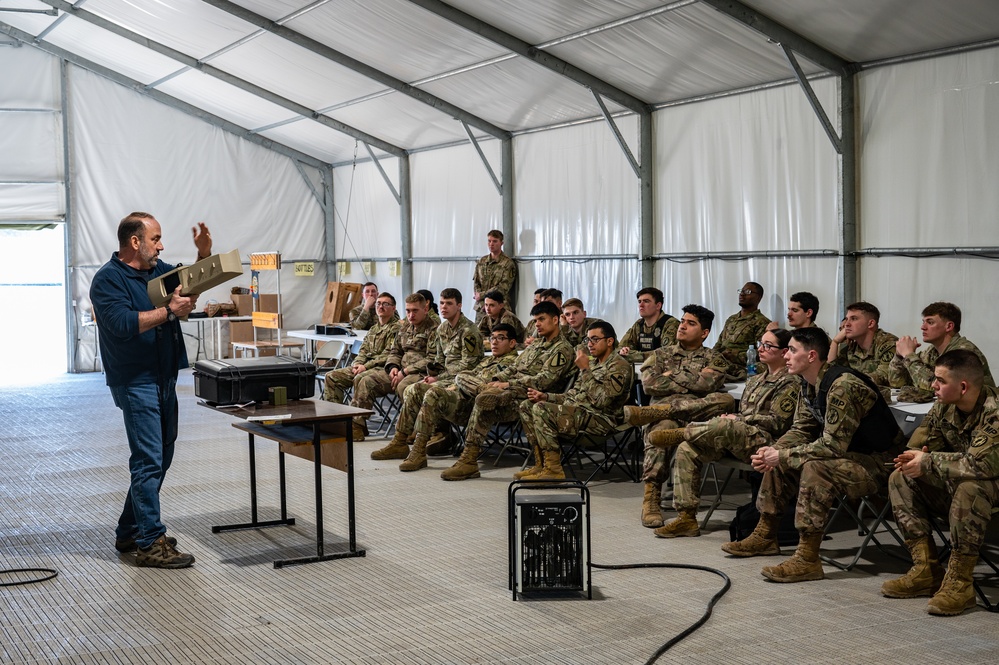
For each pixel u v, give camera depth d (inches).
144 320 192.2
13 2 522.9
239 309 583.8
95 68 591.8
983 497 165.9
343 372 371.2
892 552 205.3
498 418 289.9
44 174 588.1
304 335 462.3
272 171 647.8
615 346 274.4
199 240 206.5
